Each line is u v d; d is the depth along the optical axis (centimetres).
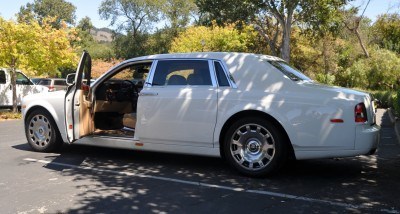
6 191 521
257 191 524
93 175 600
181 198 496
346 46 3931
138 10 5872
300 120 551
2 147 820
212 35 2939
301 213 447
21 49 1580
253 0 2980
